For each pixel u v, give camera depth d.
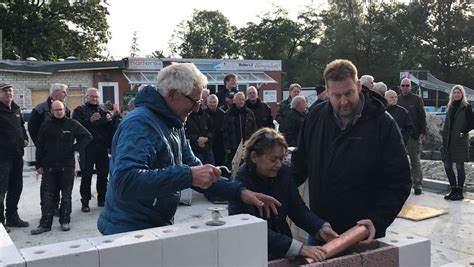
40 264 1.43
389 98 7.42
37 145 6.03
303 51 61.31
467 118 7.44
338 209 2.63
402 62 50.75
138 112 2.01
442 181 8.65
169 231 1.65
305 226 2.49
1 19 33.56
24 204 7.57
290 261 2.02
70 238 5.72
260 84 24.03
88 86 19.55
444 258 4.84
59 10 34.97
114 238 1.59
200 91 2.12
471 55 49.44
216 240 1.67
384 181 2.59
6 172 5.98
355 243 2.04
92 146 7.10
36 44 33.97
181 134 2.38
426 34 49.69
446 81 49.41
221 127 7.76
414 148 7.96
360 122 2.54
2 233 1.72
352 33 49.69
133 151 1.86
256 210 2.30
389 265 1.94
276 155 2.38
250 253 1.75
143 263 1.56
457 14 48.56
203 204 7.25
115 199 2.12
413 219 6.29
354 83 2.47
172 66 2.10
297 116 7.07
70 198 6.11
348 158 2.55
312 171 2.75
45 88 18.58
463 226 6.02
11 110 6.09
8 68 17.55
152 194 1.79
